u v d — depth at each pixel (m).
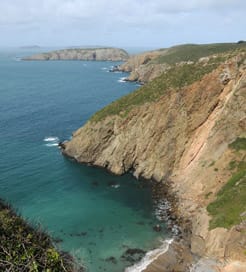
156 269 37.66
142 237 43.59
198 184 51.28
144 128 63.06
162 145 61.16
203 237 39.66
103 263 38.50
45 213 48.50
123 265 38.31
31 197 52.72
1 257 10.80
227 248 35.34
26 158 66.81
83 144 66.81
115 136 65.06
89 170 63.94
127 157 63.62
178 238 43.12
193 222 44.69
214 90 59.44
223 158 51.41
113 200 53.25
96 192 55.66
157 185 58.25
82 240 42.66
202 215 43.28
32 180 58.16
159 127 61.84
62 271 11.41
